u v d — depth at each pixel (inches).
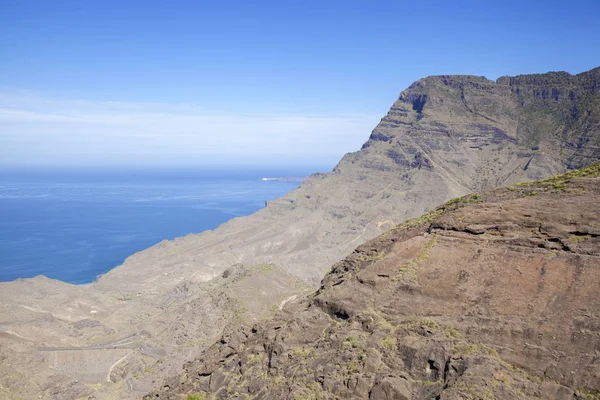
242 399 1676.9
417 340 1466.5
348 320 1679.4
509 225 1635.1
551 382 1240.8
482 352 1357.0
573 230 1493.6
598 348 1243.8
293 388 1544.0
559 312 1352.1
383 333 1550.2
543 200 1690.5
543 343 1314.0
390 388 1380.4
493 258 1569.9
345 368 1515.7
